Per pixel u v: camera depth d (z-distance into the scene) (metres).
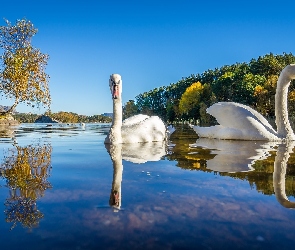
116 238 1.83
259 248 1.71
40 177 3.76
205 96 83.00
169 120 105.88
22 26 23.11
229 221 2.13
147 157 5.76
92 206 2.46
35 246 1.71
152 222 2.10
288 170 4.17
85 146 8.08
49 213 2.29
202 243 1.77
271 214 2.29
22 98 23.70
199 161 5.18
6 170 4.28
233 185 3.26
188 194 2.88
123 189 3.08
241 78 73.38
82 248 1.69
